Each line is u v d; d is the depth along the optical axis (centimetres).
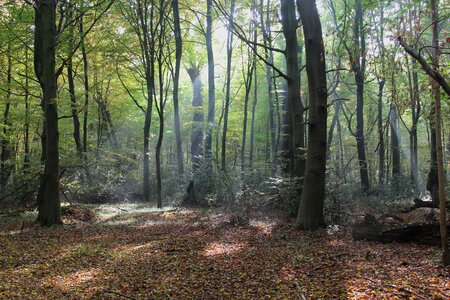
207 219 1405
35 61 1495
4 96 1866
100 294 604
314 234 1020
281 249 868
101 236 1120
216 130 2497
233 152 3812
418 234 852
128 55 2381
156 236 1111
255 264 746
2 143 2214
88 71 2397
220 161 2133
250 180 1490
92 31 2139
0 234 1141
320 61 1077
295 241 944
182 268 741
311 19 1075
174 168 3012
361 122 2167
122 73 2688
